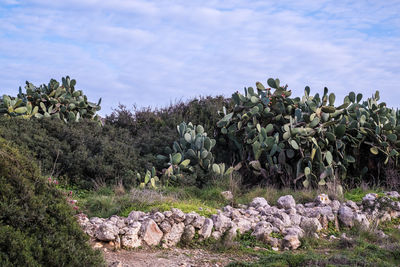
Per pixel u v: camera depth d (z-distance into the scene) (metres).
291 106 12.34
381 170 12.19
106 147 11.60
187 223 6.79
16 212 4.09
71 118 13.81
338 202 8.99
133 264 5.45
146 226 6.37
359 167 12.34
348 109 12.78
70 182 10.49
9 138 10.62
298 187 11.29
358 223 8.11
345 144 11.90
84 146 11.58
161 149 12.71
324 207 8.48
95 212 7.56
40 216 4.21
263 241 6.96
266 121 12.58
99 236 5.99
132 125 14.77
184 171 11.44
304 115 11.53
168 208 7.21
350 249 6.54
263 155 12.12
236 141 12.54
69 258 4.10
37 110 13.30
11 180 4.36
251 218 7.68
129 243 6.10
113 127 14.03
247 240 6.98
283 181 11.30
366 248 6.48
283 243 6.93
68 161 10.75
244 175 12.11
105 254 5.70
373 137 11.95
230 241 6.67
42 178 4.68
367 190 10.84
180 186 10.65
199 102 15.65
